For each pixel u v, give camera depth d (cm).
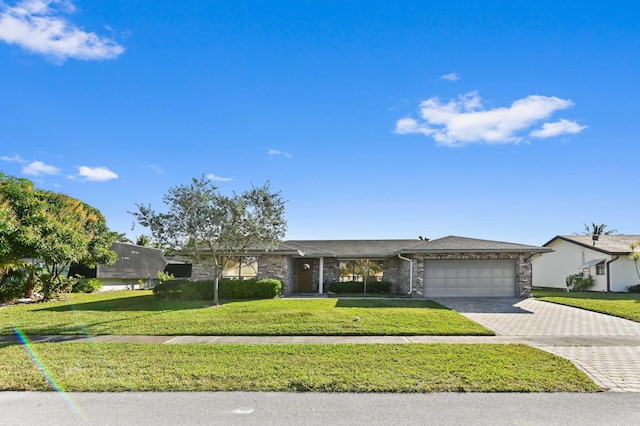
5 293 2266
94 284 3080
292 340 1112
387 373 764
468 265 2280
